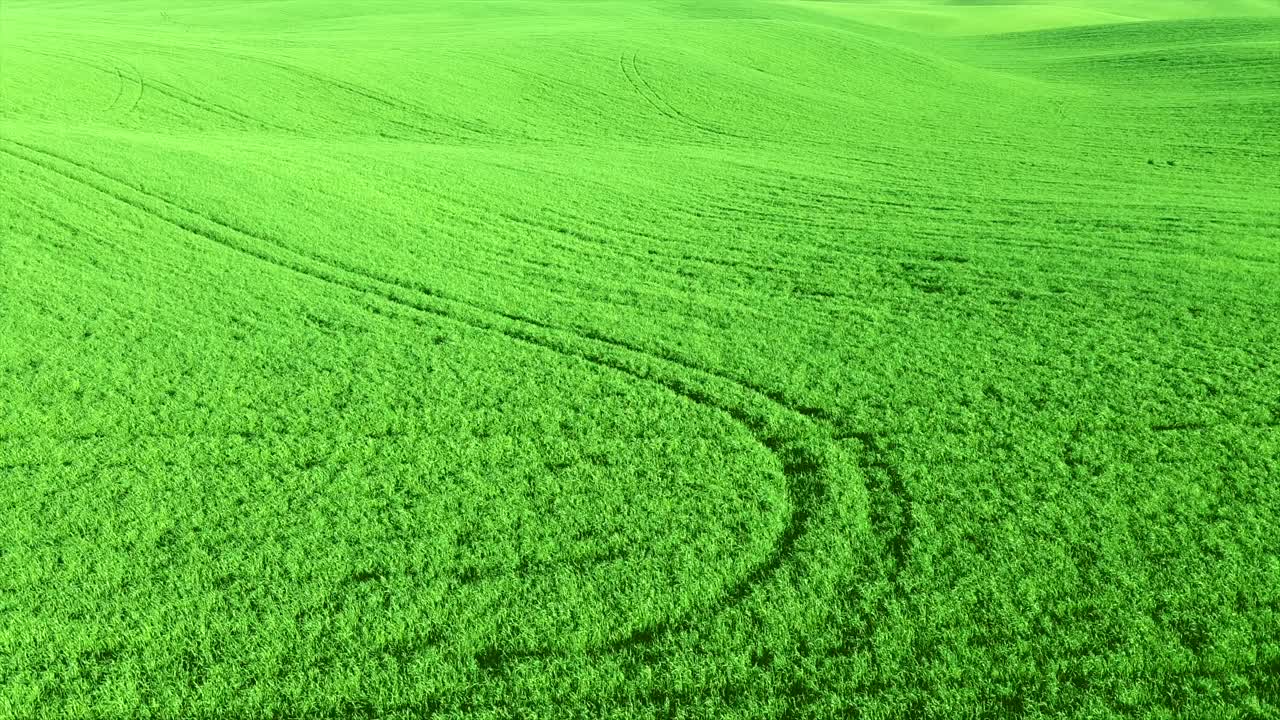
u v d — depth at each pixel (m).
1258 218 21.12
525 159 26.94
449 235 19.61
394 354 13.59
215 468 10.47
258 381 12.61
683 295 16.55
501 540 9.16
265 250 17.83
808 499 9.81
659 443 11.02
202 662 7.62
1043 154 29.69
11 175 20.42
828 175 26.69
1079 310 15.38
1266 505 9.45
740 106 35.91
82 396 12.08
